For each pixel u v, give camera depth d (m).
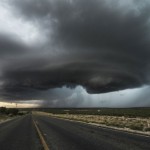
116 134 24.48
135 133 25.77
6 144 16.69
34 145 16.02
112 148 14.43
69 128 33.72
